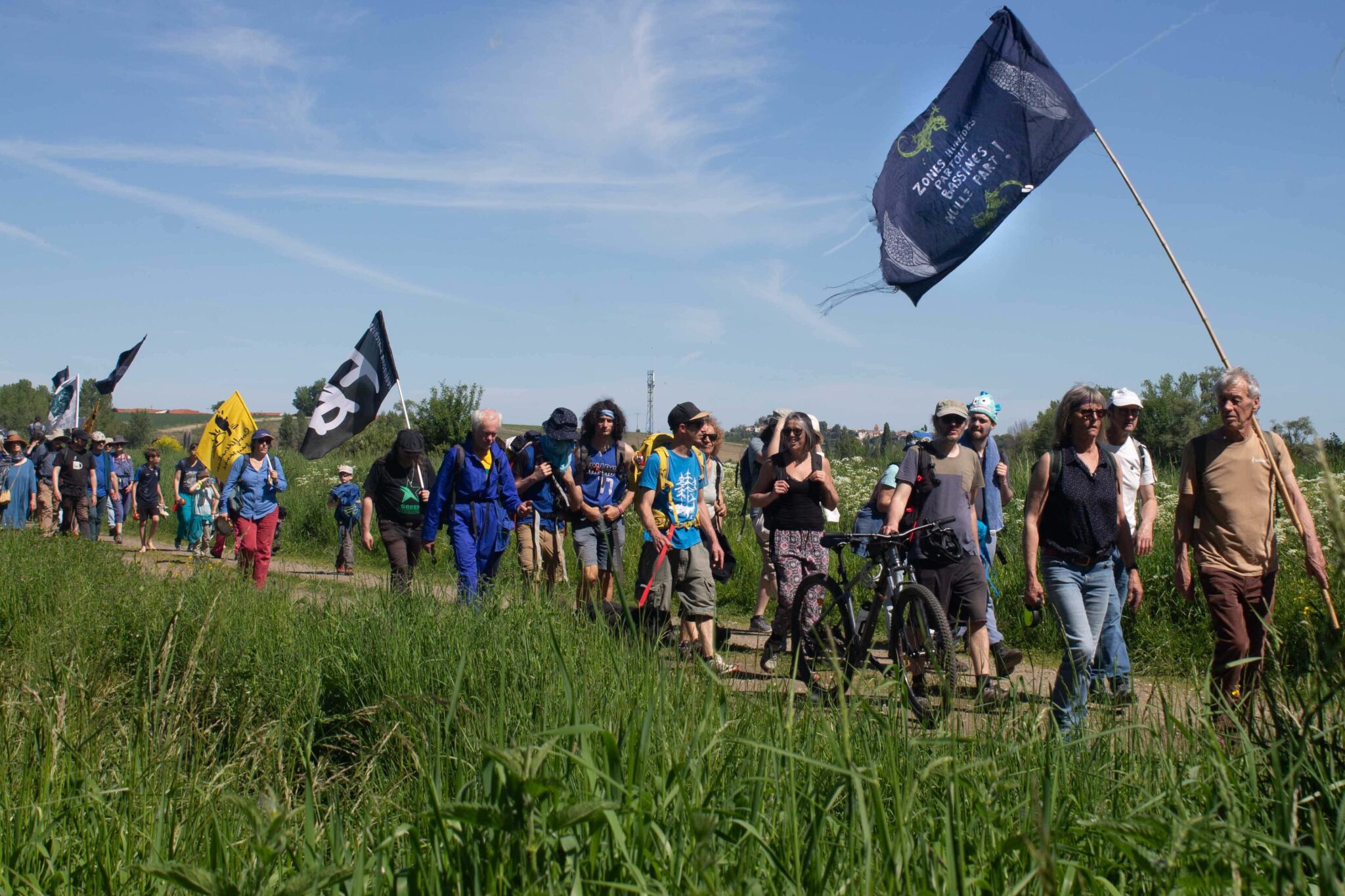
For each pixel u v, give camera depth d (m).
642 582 7.21
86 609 7.27
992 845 2.53
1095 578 5.44
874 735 3.19
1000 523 7.52
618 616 4.85
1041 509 5.45
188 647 5.57
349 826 3.61
